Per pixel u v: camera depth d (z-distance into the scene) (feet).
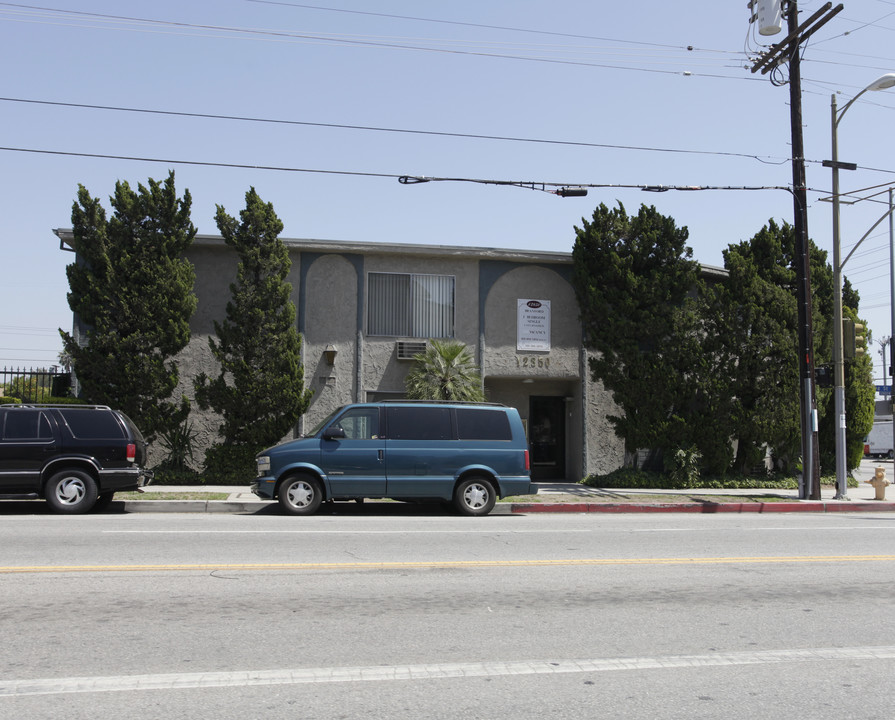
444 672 17.90
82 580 26.09
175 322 59.62
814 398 60.64
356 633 20.74
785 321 66.13
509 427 48.96
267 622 21.58
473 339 68.90
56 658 18.30
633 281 64.85
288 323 61.52
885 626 22.47
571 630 21.45
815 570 30.50
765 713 15.88
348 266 67.56
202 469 63.93
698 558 32.71
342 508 51.49
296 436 65.57
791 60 59.26
